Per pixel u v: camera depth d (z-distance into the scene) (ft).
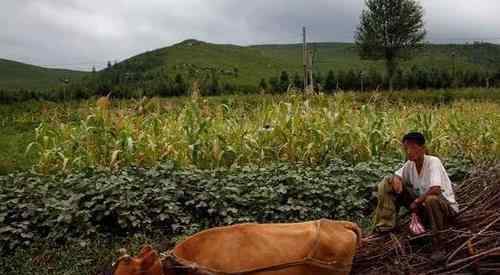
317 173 37.76
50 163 41.39
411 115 54.19
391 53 246.88
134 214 31.35
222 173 36.76
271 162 42.57
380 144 47.03
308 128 45.01
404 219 24.16
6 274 27.45
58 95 179.22
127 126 42.91
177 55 417.90
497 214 22.68
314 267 18.81
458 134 54.08
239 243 18.45
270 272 18.31
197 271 18.02
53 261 28.40
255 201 33.71
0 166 53.52
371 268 21.79
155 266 17.97
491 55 527.81
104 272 18.98
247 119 47.55
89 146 41.83
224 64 390.63
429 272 21.12
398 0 243.60
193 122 43.83
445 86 188.03
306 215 34.04
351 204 35.01
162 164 36.63
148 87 190.39
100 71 422.41
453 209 23.07
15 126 103.30
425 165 23.76
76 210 31.01
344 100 51.62
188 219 32.14
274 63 425.69
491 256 21.24
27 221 30.89
